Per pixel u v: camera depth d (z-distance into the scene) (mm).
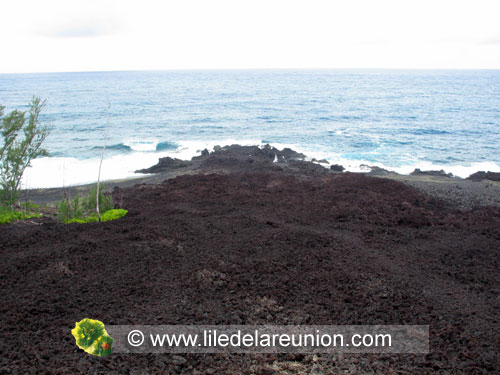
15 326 6438
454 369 5496
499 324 6910
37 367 5277
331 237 11695
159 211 14555
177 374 5301
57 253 9953
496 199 17844
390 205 15703
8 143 15320
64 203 13953
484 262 10133
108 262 9391
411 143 37344
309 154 31781
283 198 16547
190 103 75875
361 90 113875
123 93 100438
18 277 8539
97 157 29938
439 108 68125
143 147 34594
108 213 13789
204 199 16375
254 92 105812
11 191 15398
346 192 17719
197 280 8406
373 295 7941
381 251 10812
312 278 8688
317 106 71250
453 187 19969
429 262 10102
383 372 5398
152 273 8758
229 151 29641
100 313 6957
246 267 9180
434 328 6695
